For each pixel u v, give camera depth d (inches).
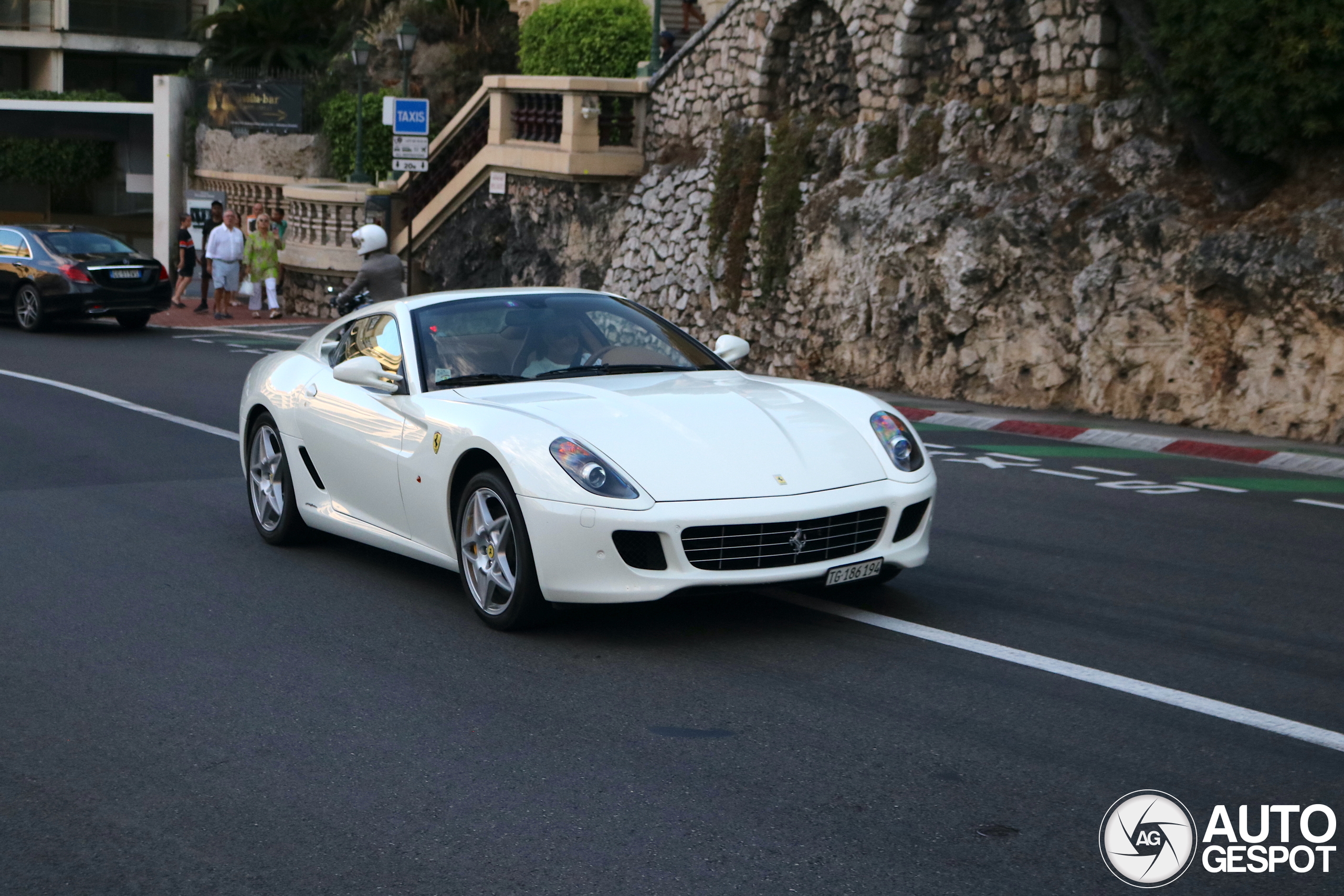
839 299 654.5
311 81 1257.4
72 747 180.2
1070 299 547.5
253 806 159.6
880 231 625.6
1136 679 202.5
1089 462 426.9
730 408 235.3
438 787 164.4
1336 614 242.2
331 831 152.3
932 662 211.0
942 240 593.6
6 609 250.1
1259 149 480.4
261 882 140.2
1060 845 146.2
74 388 592.1
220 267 987.3
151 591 262.8
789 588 255.6
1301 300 470.3
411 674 208.8
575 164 825.5
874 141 668.7
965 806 156.4
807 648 218.5
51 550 297.9
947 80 644.1
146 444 445.4
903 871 140.2
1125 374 527.5
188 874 142.3
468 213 961.5
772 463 220.7
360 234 568.4
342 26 1343.5
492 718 188.7
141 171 1419.8
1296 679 203.0
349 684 204.5
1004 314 571.5
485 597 233.3
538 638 226.7
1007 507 343.6
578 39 997.8
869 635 225.6
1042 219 558.3
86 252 864.9
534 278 892.0
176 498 356.8
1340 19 449.1
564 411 230.2
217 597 257.9
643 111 843.4
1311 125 468.1
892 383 625.6
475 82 1188.5
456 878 140.0
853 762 170.4
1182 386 508.4
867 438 235.1
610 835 150.0
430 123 1155.3
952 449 456.8
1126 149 548.1
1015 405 568.7
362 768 170.9
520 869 141.9
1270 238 483.5
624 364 262.2
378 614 244.2
